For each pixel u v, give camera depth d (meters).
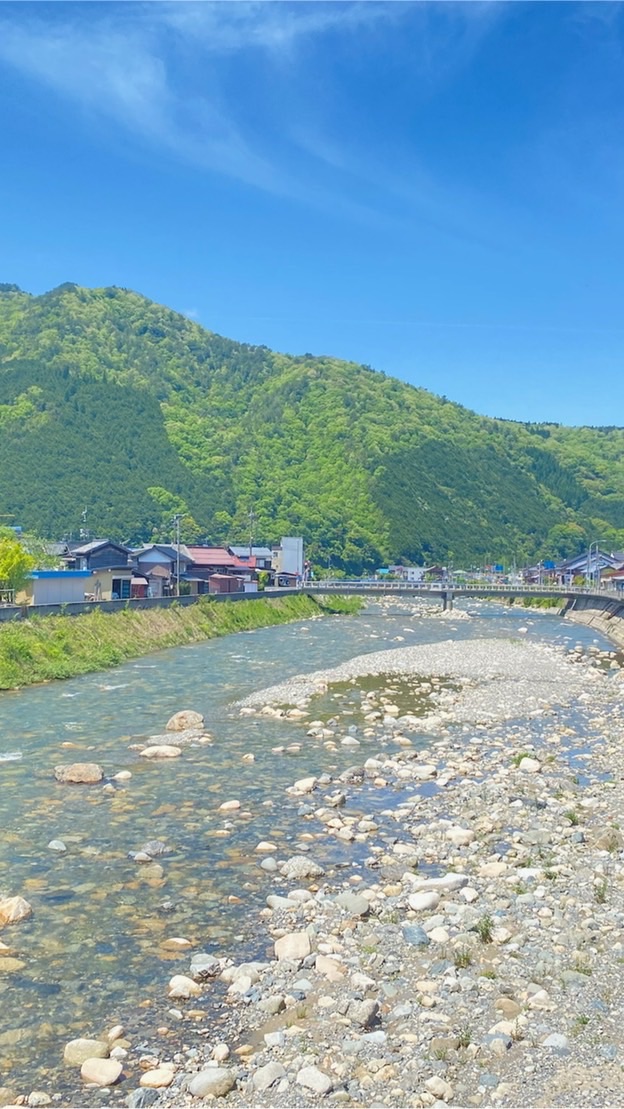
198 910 14.41
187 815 19.77
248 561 124.38
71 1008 11.26
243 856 17.09
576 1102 8.93
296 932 13.47
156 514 185.12
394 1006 11.08
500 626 85.69
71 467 193.38
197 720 29.98
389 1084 9.42
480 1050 9.97
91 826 18.77
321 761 25.41
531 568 192.38
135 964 12.47
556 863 16.30
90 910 14.34
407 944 12.90
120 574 81.31
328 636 70.19
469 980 11.59
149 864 16.52
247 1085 9.52
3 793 21.23
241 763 24.95
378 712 33.84
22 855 16.88
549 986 11.46
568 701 37.41
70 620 48.97
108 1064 9.82
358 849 17.61
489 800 21.06
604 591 101.38
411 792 22.27
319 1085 9.34
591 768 24.78
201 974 12.10
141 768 24.09
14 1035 10.62
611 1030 10.33
